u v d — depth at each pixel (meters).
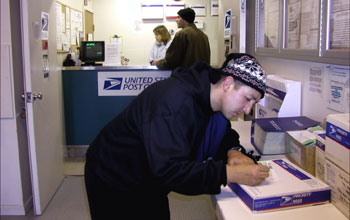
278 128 1.47
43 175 2.51
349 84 1.25
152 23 5.89
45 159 2.56
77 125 3.68
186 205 2.66
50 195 2.68
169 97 0.95
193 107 0.97
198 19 5.89
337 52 1.24
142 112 1.00
